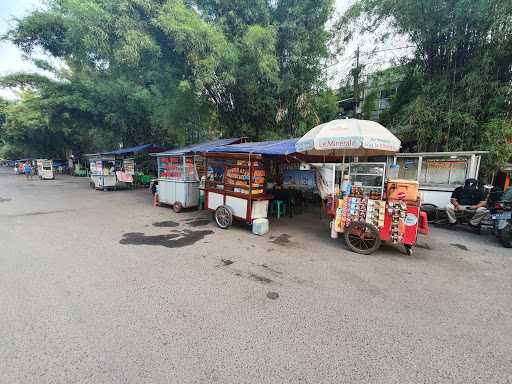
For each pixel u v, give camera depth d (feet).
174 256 14.46
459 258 14.82
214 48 24.27
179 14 23.85
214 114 38.99
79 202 32.42
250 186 19.02
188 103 33.47
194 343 7.40
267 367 6.56
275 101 31.96
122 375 6.21
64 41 31.68
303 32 29.27
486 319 8.89
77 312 8.86
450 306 9.68
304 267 13.21
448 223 22.29
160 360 6.72
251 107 32.94
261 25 28.68
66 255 14.30
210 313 8.95
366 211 15.33
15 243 16.22
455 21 21.71
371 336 7.87
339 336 7.84
